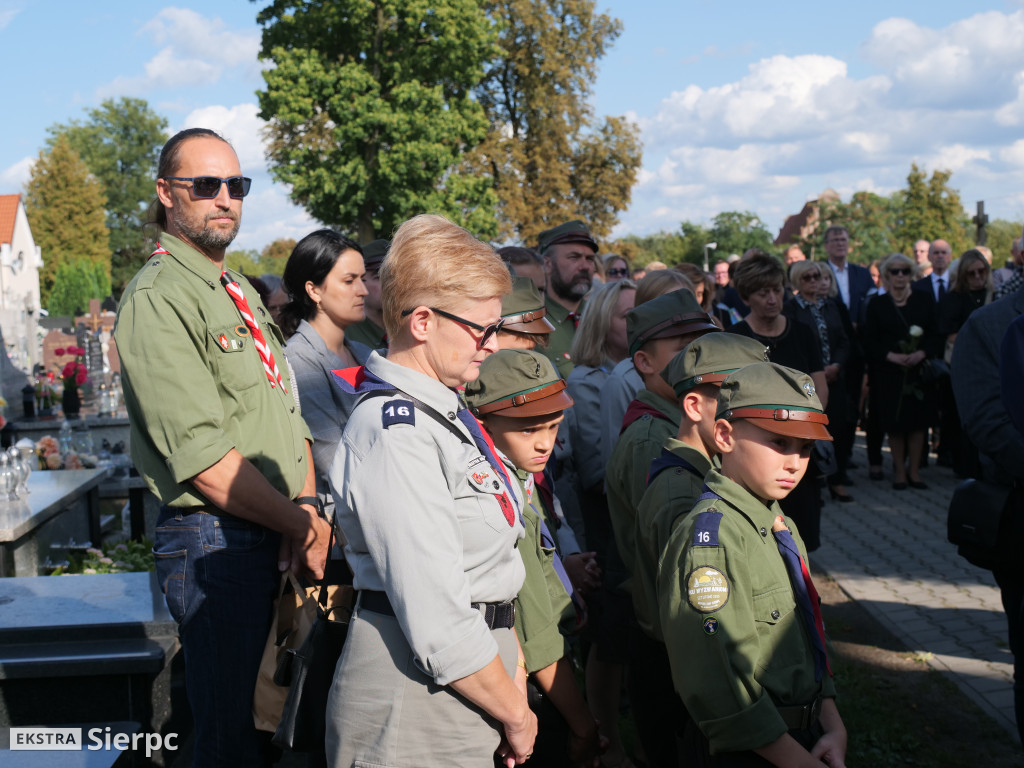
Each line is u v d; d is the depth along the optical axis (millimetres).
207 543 2650
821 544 7219
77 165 74375
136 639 3631
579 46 36500
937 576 6289
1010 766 3748
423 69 32094
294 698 2236
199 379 2584
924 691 4477
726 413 2330
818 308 8148
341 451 1988
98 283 66188
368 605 1976
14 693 3502
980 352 3666
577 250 5430
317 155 31125
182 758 3730
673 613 2254
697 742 2498
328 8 30375
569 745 2594
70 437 8938
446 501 1916
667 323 3088
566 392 3994
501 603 2072
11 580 4211
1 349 15914
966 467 9094
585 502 3893
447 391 2031
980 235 25594
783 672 2252
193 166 2738
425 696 1919
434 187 31875
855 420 8570
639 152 37188
